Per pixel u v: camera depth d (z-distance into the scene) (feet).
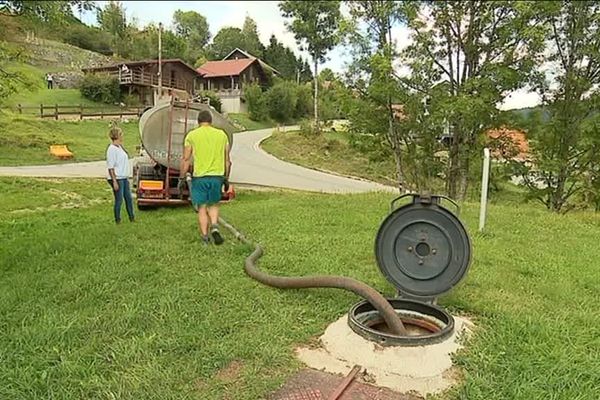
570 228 25.80
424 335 10.58
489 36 39.52
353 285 12.04
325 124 107.45
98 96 138.82
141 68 149.28
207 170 19.20
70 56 164.86
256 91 166.40
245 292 13.93
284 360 10.15
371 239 20.99
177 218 26.17
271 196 43.32
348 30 43.37
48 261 16.99
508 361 10.09
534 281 15.81
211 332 11.20
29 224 27.71
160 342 10.57
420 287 12.52
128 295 13.42
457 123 40.65
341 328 11.18
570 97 41.22
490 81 38.52
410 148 44.91
